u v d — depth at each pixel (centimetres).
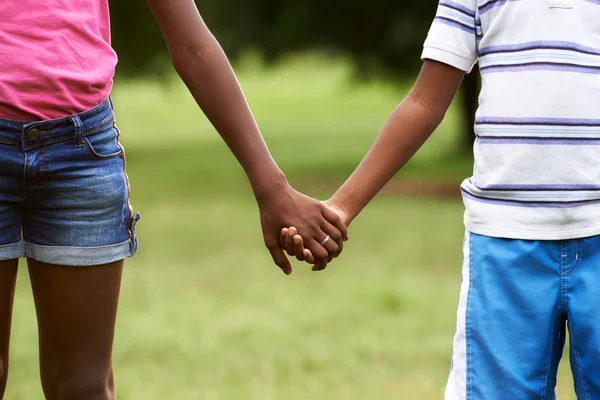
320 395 823
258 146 552
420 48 3147
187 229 2039
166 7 526
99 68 477
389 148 544
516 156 485
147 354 982
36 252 481
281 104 7419
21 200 470
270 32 3441
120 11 3675
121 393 831
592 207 480
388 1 3173
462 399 494
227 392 834
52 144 464
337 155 3712
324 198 2530
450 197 2509
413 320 1144
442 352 988
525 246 484
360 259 1612
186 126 5647
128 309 1218
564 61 482
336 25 3278
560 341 496
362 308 1216
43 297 488
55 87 459
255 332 1083
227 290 1353
